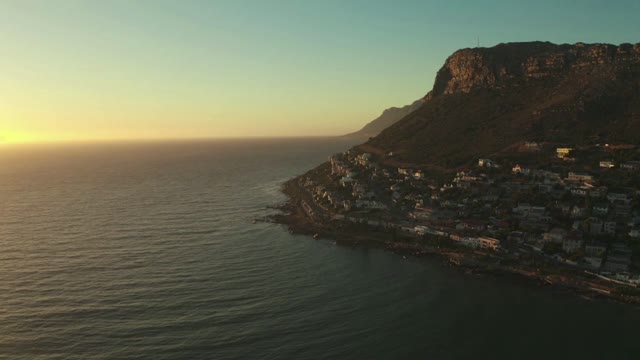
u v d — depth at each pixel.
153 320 121.00
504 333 117.44
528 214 199.50
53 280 146.75
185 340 111.44
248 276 154.88
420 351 109.00
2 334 112.69
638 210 185.00
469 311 130.00
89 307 127.69
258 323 120.88
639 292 136.12
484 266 163.75
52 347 107.50
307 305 132.50
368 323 122.31
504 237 184.88
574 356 106.94
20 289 139.25
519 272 157.75
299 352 107.62
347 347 110.25
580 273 152.12
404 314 127.69
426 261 174.38
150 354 105.31
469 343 112.69
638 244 163.75
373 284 149.75
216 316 124.00
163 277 151.38
